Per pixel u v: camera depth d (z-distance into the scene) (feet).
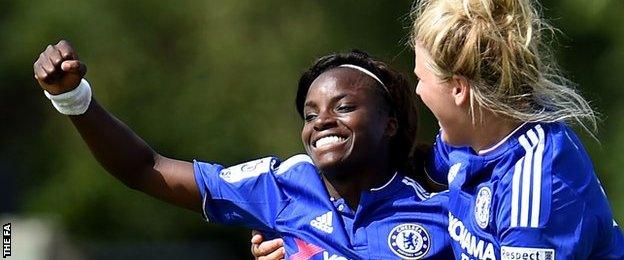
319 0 100.73
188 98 104.73
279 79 101.60
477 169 29.66
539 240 28.22
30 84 118.62
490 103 28.99
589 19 87.92
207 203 34.09
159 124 105.50
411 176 33.81
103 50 106.11
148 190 34.24
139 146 34.01
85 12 106.63
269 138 101.60
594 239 29.04
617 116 88.84
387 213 32.73
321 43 99.96
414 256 32.37
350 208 33.09
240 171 34.30
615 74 89.56
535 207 28.22
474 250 29.73
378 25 98.53
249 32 102.01
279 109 101.86
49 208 111.45
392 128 33.32
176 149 105.09
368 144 32.45
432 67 29.50
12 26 111.75
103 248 107.45
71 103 32.73
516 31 29.01
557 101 29.43
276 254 33.35
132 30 106.42
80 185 111.14
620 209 84.69
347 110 32.37
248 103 102.53
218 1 103.04
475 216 29.66
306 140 32.83
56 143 114.93
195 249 112.37
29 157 121.80
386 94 33.04
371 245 32.48
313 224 33.01
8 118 122.83
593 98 87.25
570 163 28.60
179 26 105.40
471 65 28.89
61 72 32.22
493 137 29.45
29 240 57.47
